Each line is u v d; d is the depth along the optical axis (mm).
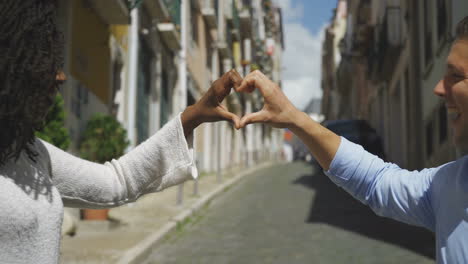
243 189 17422
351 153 1649
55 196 1444
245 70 34062
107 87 11719
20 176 1396
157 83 16625
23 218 1334
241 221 10477
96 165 1761
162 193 14000
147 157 1784
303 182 18969
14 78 1375
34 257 1353
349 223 9859
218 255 7305
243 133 36938
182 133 1777
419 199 1532
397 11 19297
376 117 26750
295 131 1641
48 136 6613
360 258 6988
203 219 10766
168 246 7887
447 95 1380
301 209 12039
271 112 1620
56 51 1453
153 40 16109
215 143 26594
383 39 20891
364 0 28016
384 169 1645
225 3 28812
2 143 1384
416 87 16266
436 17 13195
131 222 9266
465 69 1326
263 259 7031
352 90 40594
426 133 14992
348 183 1664
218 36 27062
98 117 9438
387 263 6645
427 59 14758
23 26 1383
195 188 13680
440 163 12812
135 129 14000
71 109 9203
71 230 7734
